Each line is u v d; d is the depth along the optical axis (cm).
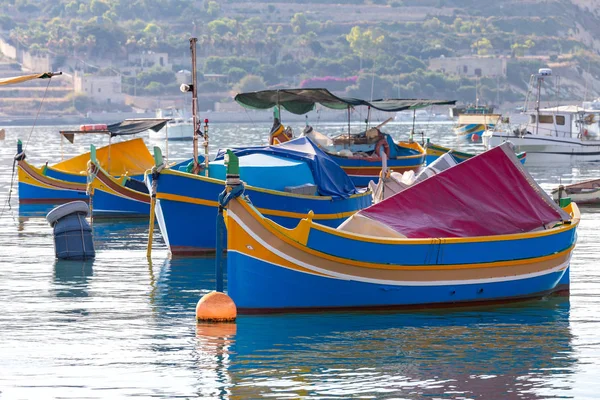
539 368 3700
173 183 6091
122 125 8988
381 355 3859
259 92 8900
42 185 10112
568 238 4891
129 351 3922
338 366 3712
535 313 4569
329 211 6362
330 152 9825
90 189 7650
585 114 16575
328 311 4444
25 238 7431
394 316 4459
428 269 4503
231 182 4291
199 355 3859
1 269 5878
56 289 5222
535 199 4853
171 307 4734
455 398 3372
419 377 3588
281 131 9250
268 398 3366
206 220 6172
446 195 4738
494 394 3409
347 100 9425
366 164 9894
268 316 4391
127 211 8775
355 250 4372
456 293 4594
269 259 4316
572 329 4269
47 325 4366
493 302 4709
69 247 6284
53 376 3597
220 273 4406
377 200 5500
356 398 3366
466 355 3869
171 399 3359
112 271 5784
